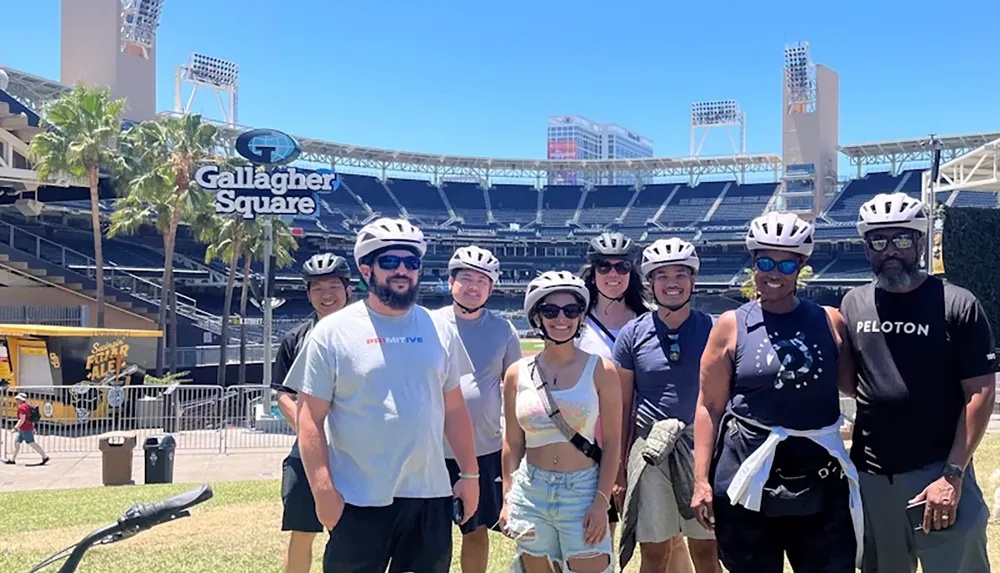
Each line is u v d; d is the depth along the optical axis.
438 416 3.75
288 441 16.64
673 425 4.32
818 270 66.38
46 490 10.96
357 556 3.55
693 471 4.36
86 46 54.31
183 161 30.78
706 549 4.49
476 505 4.00
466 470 3.97
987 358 3.60
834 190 76.19
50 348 21.48
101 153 28.95
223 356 31.33
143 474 12.88
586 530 3.94
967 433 3.57
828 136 75.00
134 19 55.59
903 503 3.72
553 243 76.25
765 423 3.70
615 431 4.07
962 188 29.08
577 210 82.88
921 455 3.69
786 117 75.06
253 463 14.15
